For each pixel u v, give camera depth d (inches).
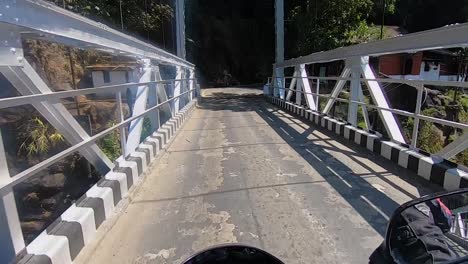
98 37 127.6
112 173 136.2
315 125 311.9
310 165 179.3
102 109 324.8
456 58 816.3
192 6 1258.6
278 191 142.6
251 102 641.0
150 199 138.3
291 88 466.0
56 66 330.3
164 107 287.1
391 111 179.0
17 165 238.1
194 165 188.2
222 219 117.4
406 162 160.6
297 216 117.9
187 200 136.1
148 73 203.0
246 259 56.9
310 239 102.1
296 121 351.3
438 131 469.1
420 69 802.8
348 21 700.7
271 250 96.4
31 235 210.2
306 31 729.0
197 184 155.3
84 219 97.2
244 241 101.7
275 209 124.3
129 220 118.5
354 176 159.2
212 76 1346.0
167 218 119.6
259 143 241.6
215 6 1392.7
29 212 231.6
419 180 149.8
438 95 568.1
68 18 102.2
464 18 989.2
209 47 1371.8
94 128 303.3
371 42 206.8
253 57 1408.7
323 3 688.4
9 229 72.2
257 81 1409.9
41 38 102.9
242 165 184.2
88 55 408.8
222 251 56.5
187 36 1154.7
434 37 150.3
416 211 58.6
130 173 142.4
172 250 98.0
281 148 222.8
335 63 779.4
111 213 118.6
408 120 478.0
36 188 237.8
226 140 257.4
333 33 691.4
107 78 393.7
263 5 1373.0
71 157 249.9
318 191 140.9
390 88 557.9
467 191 59.0
